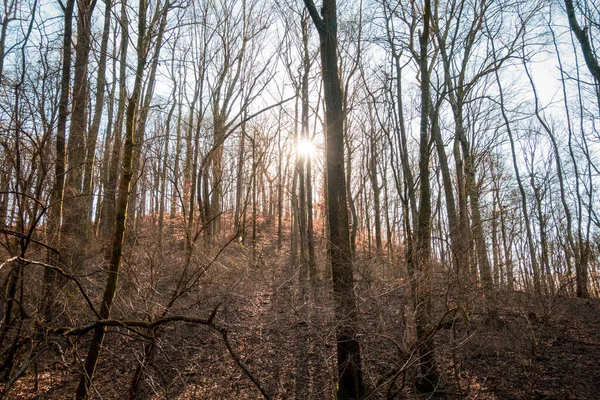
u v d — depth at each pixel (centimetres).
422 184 543
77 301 455
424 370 498
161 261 497
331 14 565
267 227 2273
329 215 537
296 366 576
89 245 596
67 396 469
